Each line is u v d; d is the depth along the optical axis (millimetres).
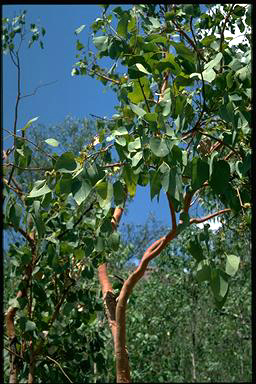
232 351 7699
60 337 3084
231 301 7320
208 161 1654
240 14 2197
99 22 2479
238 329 7590
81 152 2107
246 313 7516
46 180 1997
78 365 3303
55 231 2855
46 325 3021
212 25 2363
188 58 1742
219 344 7754
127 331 6461
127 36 2057
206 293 7352
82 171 1694
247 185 1896
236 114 1639
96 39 2064
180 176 1548
